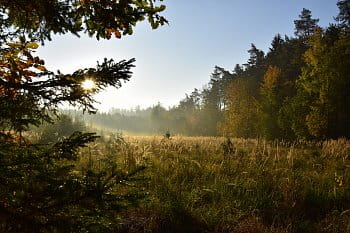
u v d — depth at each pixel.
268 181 9.40
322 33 31.59
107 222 2.79
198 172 10.10
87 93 2.89
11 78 3.06
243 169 10.71
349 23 49.97
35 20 3.40
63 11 3.34
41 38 3.45
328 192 8.70
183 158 12.21
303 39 63.62
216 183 9.02
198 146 16.67
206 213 7.08
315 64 30.52
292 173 10.47
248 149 15.52
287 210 7.57
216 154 14.43
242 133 45.00
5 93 2.82
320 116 29.97
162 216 6.81
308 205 8.17
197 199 7.83
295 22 68.56
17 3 3.17
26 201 2.48
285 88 43.94
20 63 3.12
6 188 2.51
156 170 9.90
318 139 31.30
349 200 8.42
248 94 47.78
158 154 13.30
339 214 7.57
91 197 2.54
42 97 2.84
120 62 2.82
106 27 3.48
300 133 32.91
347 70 29.66
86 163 9.18
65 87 2.85
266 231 6.43
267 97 42.47
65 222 2.47
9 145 2.83
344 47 31.06
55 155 2.82
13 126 2.90
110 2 3.36
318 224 7.00
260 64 79.69
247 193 8.36
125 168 9.30
